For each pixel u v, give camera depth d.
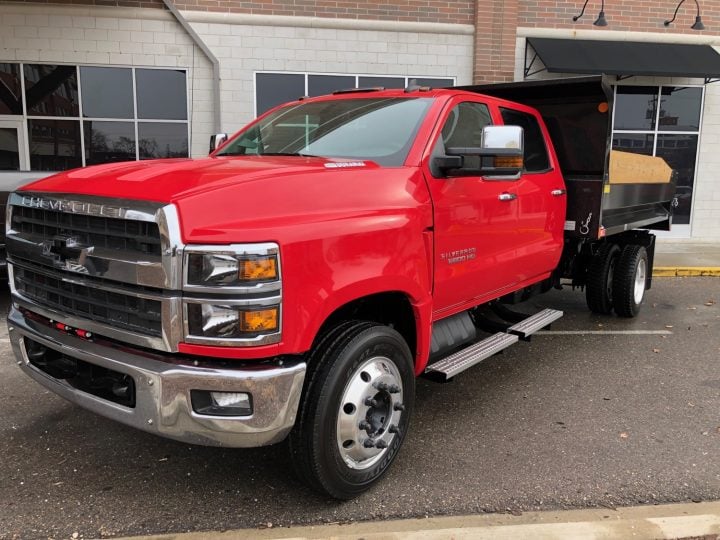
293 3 11.33
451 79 12.18
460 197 3.98
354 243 3.06
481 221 4.24
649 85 13.21
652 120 13.39
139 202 2.67
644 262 7.45
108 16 10.80
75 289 3.07
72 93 11.00
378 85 11.95
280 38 11.38
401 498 3.32
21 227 3.41
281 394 2.77
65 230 3.05
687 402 4.76
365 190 3.30
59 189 3.08
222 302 2.61
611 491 3.43
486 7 11.89
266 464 3.68
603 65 11.71
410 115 4.03
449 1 11.89
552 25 12.45
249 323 2.64
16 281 3.56
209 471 3.58
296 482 3.47
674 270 10.38
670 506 3.29
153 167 3.15
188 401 2.71
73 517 3.10
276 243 2.70
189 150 11.51
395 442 3.45
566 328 6.89
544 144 5.47
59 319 3.17
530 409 4.59
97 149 11.27
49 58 10.80
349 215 3.10
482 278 4.40
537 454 3.86
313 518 3.12
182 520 3.09
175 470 3.59
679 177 13.66
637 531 3.03
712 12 13.02
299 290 2.78
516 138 3.59
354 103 4.45
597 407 4.64
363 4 11.59
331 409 2.99
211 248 2.59
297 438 2.98
